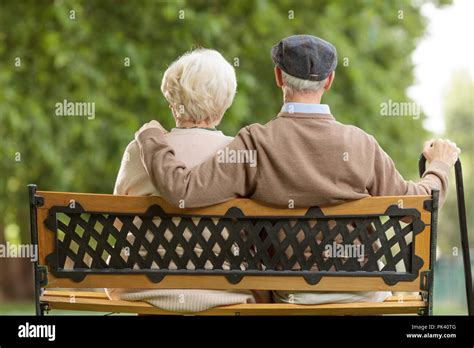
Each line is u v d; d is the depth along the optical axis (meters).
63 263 6.41
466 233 6.84
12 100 22.77
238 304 6.43
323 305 6.39
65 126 23.38
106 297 6.71
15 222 29.41
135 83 23.05
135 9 23.61
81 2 23.39
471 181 62.44
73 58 23.00
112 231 6.39
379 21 26.95
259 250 6.35
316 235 6.34
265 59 24.95
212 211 6.33
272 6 24.77
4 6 23.61
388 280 6.30
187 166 6.58
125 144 23.28
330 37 25.33
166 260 6.39
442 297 40.31
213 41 24.00
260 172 6.31
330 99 25.30
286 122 6.45
